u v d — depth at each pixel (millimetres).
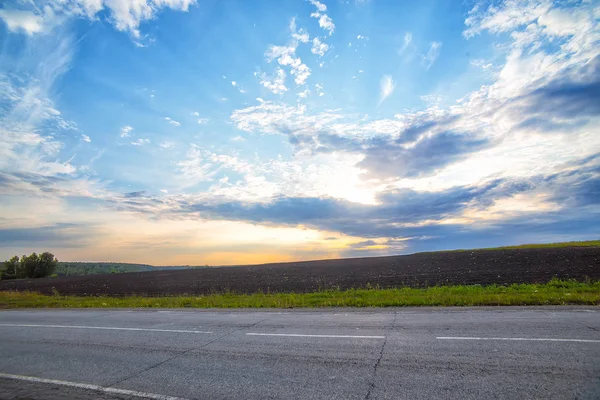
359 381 5195
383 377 5277
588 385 4543
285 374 5727
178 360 6977
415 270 27172
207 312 13953
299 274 31062
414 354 6270
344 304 13469
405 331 8125
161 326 10984
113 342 8953
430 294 14812
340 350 6859
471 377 5043
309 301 14906
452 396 4473
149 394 5285
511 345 6391
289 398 4773
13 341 9789
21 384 6027
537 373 5020
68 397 5348
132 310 15938
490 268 24328
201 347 7902
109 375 6301
